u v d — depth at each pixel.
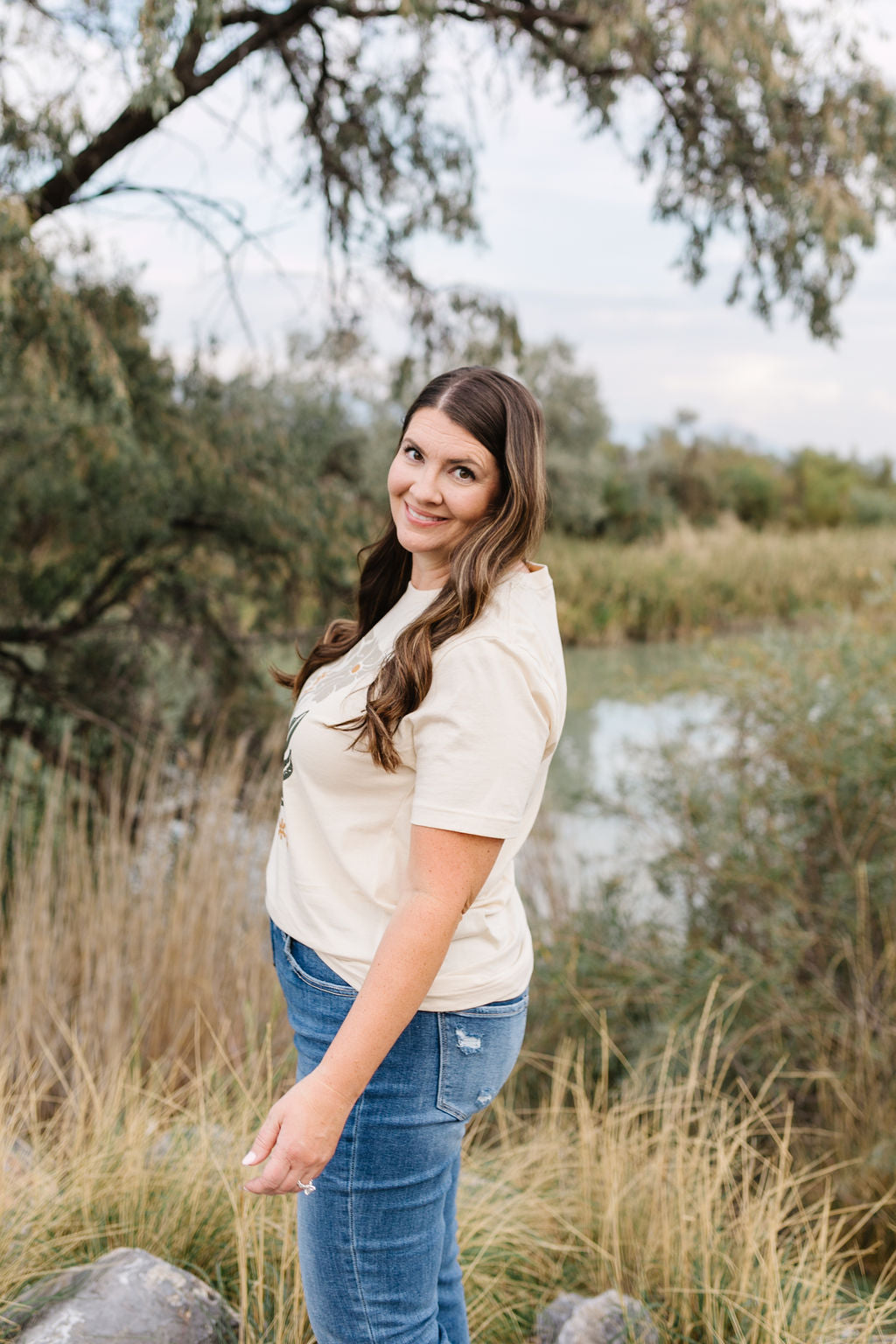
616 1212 2.14
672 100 4.05
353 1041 1.04
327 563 5.25
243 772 4.56
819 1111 3.06
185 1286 1.64
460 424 1.19
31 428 4.43
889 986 3.09
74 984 3.01
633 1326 1.86
